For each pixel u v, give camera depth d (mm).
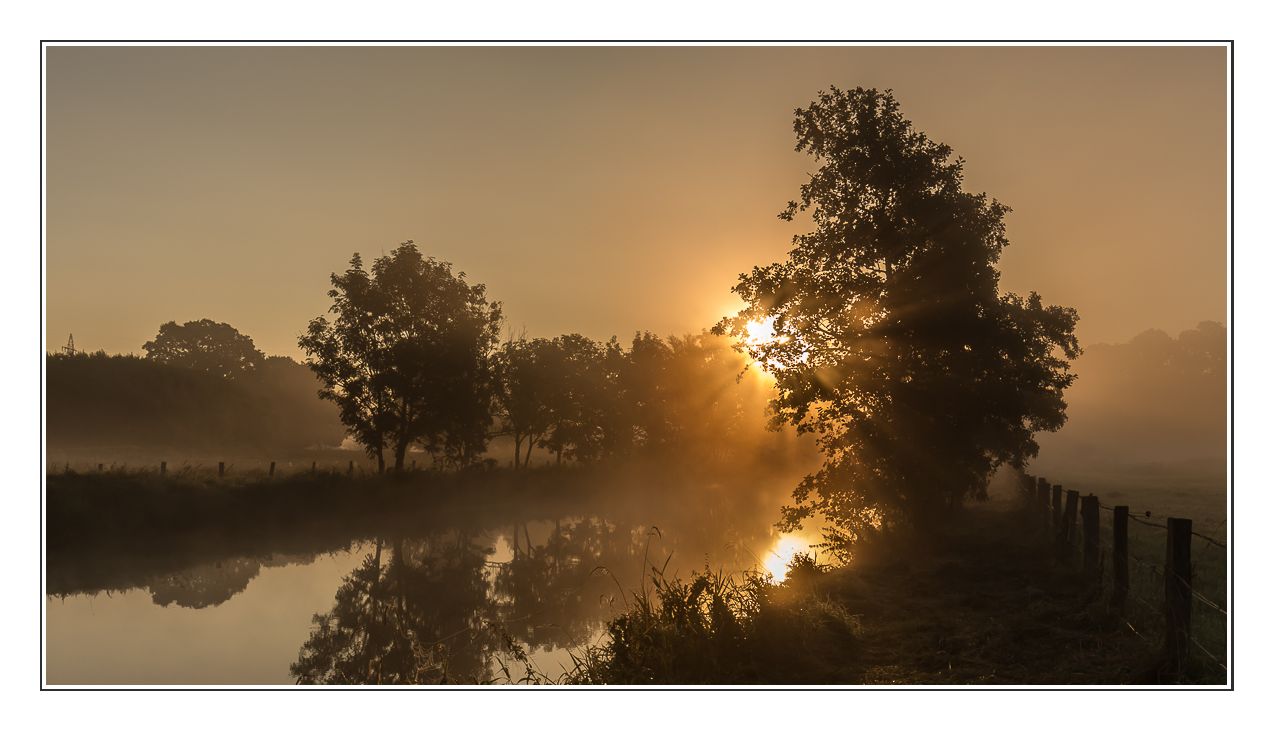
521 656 12648
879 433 25297
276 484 43094
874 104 26656
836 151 27047
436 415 57344
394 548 36594
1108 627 11609
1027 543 21125
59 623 22344
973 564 18719
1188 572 8922
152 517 35188
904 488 24656
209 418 90875
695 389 87750
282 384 133375
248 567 31219
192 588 27141
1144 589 12391
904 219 26125
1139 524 22703
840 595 15609
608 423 83375
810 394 26281
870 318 26125
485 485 58219
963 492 26469
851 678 10328
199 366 147500
